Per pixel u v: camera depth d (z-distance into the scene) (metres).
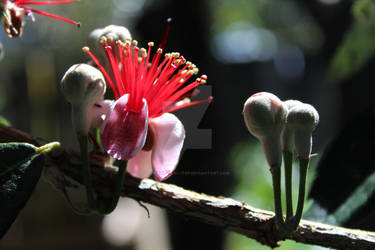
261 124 0.29
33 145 0.30
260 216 0.30
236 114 1.23
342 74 0.49
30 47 1.44
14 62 1.54
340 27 0.71
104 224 1.25
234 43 2.09
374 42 0.46
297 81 2.13
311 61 1.87
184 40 0.77
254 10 1.92
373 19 0.45
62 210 1.17
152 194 0.30
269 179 1.11
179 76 0.31
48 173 0.30
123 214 1.38
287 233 0.29
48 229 1.14
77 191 0.31
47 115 1.43
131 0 1.03
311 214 0.33
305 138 0.29
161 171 0.30
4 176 0.29
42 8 0.84
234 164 1.13
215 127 0.77
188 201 0.30
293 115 0.29
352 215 0.33
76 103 0.29
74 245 1.12
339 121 0.96
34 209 1.14
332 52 0.73
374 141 0.34
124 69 0.30
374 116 0.34
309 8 0.78
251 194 1.03
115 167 0.30
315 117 0.29
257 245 0.87
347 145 0.34
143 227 1.26
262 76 2.17
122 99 0.30
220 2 1.75
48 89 1.45
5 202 0.29
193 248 0.76
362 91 0.83
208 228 0.77
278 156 0.29
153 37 0.77
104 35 0.31
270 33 2.02
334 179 0.33
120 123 0.29
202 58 0.79
